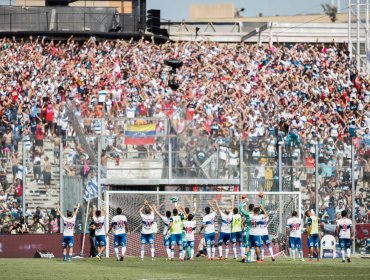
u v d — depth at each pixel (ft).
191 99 352.28
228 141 274.98
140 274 186.60
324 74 392.06
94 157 266.98
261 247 240.94
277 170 272.31
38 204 261.65
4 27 418.92
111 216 264.11
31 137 262.26
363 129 348.18
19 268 201.36
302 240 267.39
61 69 357.61
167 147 275.59
